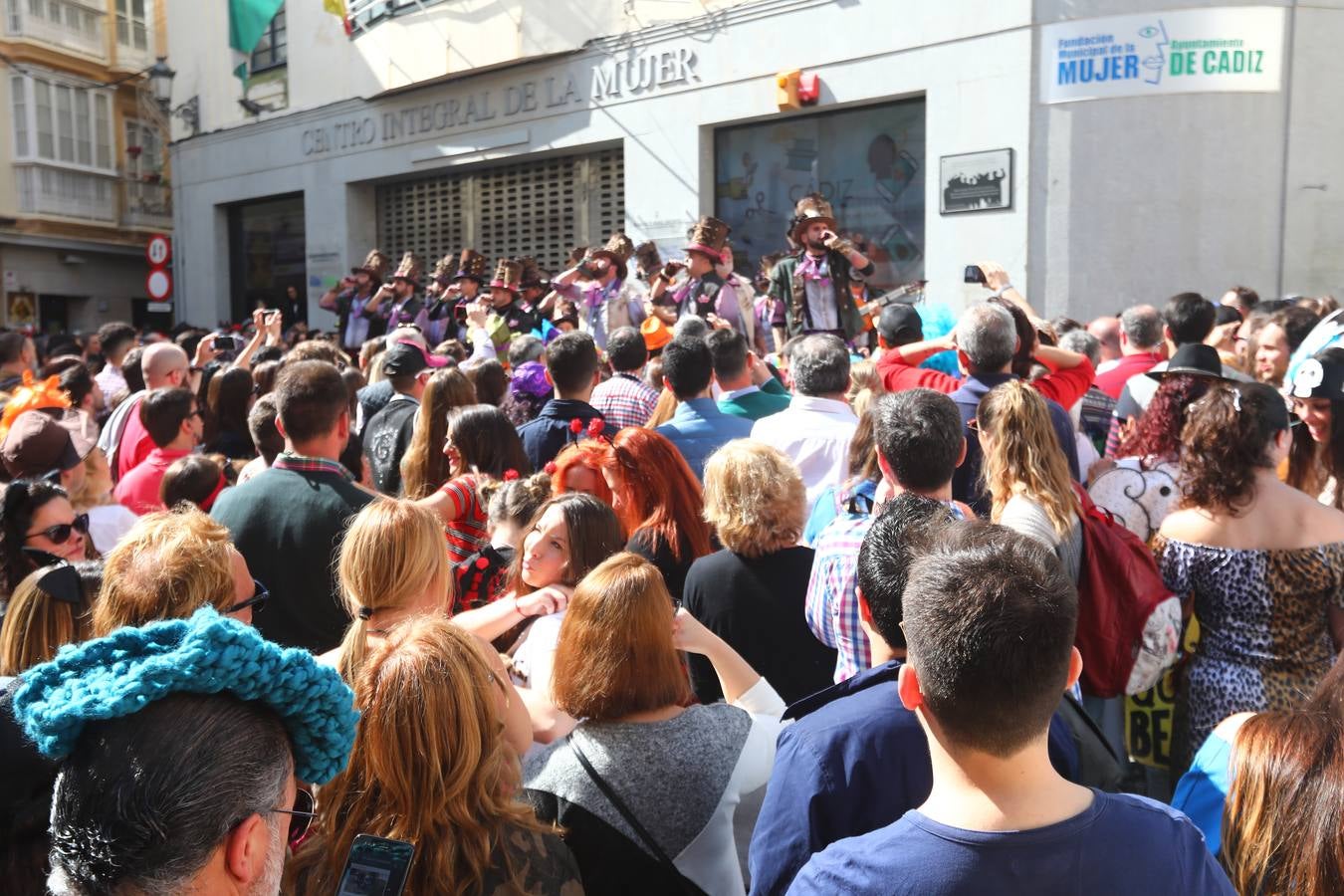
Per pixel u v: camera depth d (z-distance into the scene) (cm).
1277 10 972
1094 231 1013
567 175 1478
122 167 2612
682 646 264
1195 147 984
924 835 139
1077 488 303
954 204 1078
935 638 144
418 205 1708
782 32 1188
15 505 291
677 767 224
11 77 2386
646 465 359
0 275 2402
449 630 193
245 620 254
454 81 1549
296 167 1830
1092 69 993
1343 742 166
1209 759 205
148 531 242
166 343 551
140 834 108
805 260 786
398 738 181
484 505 380
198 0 1997
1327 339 364
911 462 279
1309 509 281
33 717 114
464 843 181
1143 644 283
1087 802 141
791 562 308
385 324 1225
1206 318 521
